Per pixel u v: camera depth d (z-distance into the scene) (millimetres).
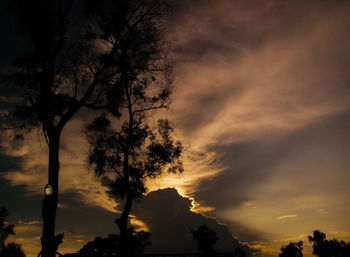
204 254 17141
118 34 13828
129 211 16188
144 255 15727
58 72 12266
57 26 11695
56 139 11047
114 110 14711
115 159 17859
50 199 9961
